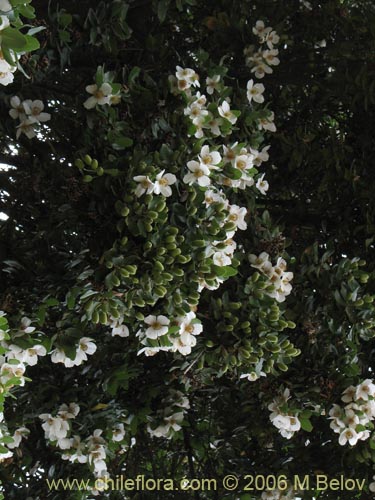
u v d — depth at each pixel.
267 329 1.66
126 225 1.51
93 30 1.62
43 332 1.60
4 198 1.71
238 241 1.77
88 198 1.57
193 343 1.58
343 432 1.74
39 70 1.61
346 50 1.83
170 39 1.83
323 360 1.79
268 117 1.75
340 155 1.86
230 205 1.67
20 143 1.67
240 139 1.73
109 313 1.58
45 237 1.60
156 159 1.53
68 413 1.75
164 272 1.48
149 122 1.61
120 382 1.78
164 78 1.62
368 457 1.81
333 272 1.80
